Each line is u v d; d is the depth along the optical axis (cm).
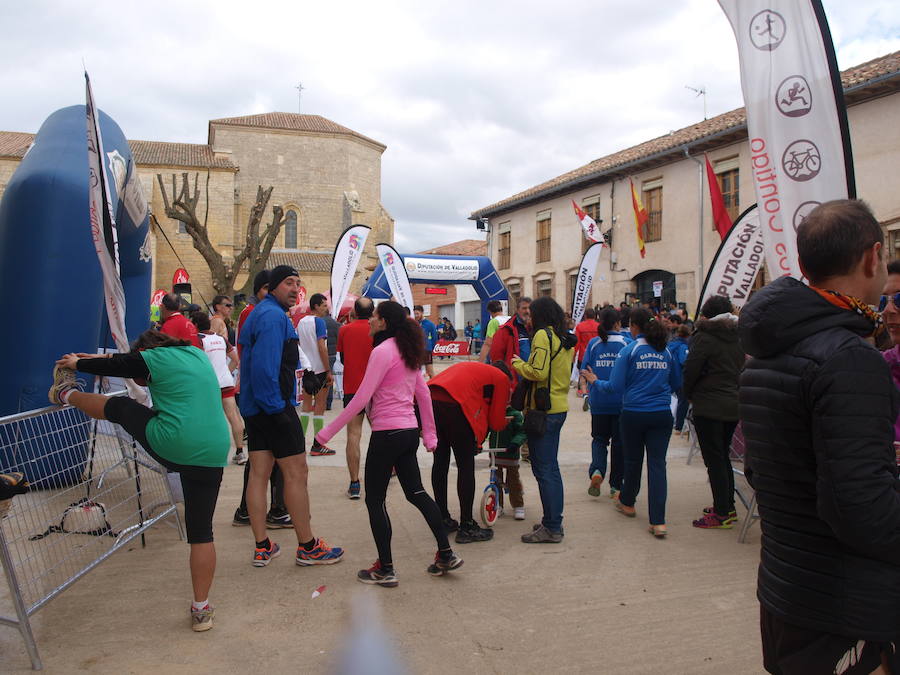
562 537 493
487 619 361
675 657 322
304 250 4056
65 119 691
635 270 2269
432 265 1995
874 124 1522
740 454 669
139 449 446
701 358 507
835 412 159
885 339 191
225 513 552
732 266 668
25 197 607
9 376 590
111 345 796
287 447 429
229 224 3703
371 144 4281
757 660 320
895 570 165
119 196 711
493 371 500
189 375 342
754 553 469
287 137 4012
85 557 377
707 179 1991
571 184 2502
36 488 362
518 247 2953
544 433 484
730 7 449
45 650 320
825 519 161
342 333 605
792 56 428
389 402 409
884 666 172
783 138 432
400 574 425
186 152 3897
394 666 310
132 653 319
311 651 324
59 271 602
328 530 511
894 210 1485
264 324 423
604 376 634
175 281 2631
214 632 342
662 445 505
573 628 352
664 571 434
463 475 489
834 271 180
